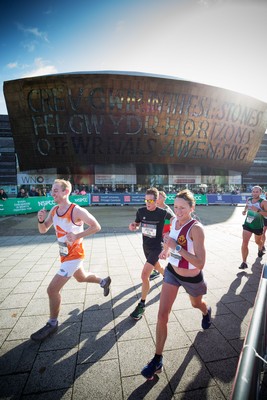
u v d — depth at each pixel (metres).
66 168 35.47
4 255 5.47
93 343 2.28
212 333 2.43
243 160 38.41
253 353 0.87
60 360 2.04
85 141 31.36
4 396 1.67
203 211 15.99
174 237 2.10
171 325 2.57
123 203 20.86
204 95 30.09
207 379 1.83
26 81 26.88
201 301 2.26
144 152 33.00
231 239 7.33
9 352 2.15
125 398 1.66
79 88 27.70
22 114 29.08
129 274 4.22
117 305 3.06
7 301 3.17
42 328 2.35
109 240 7.11
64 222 2.43
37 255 5.48
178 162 34.66
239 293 3.43
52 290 2.32
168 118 30.97
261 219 4.45
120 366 1.98
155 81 28.00
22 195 14.83
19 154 32.09
